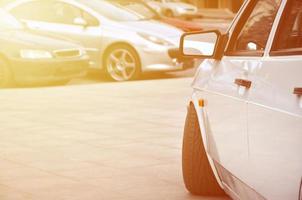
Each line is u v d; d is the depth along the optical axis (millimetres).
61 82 21891
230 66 7375
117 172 10227
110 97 18125
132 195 9031
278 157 5637
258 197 6215
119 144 12234
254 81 6383
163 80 21906
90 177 9961
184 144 8797
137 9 26031
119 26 22828
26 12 23438
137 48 22469
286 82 5637
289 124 5441
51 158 11211
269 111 5875
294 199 5328
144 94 18578
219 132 7426
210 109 7805
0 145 12320
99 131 13484
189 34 7898
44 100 17781
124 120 14664
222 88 7387
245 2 7605
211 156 7844
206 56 7906
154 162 10836
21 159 11172
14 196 9039
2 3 23406
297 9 6066
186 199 8805
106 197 8953
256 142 6164
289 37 6027
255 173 6211
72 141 12555
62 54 21094
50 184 9602
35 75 20797
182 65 22750
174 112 15586
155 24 23188
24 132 13492
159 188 9336
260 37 6785
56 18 23266
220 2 65312
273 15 6508
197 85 8406
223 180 7738
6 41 20797
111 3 23828
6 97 18453
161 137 12820
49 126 14078
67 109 16234
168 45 22516
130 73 22672
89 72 24641
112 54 22797
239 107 6707
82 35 23031
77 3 23328
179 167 10477
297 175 5273
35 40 21031
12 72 20766
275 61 6027
